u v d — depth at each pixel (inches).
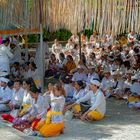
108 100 517.7
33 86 389.7
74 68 634.8
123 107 477.1
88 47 751.7
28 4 519.8
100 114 412.8
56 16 487.8
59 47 794.2
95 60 651.5
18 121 387.5
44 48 656.4
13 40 675.4
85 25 439.8
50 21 499.8
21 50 742.5
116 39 759.1
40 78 556.4
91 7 427.2
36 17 516.1
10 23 538.9
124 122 409.4
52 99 361.4
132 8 398.0
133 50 671.8
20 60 673.0
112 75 537.3
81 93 434.9
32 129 369.1
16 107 432.8
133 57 643.5
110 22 412.2
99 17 420.2
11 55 559.2
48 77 661.9
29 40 872.9
